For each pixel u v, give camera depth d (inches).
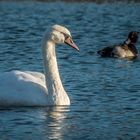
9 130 690.8
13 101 787.4
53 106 786.2
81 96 847.1
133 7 2087.8
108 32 1544.0
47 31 802.8
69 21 1752.0
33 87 792.3
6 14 1891.0
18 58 1131.9
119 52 1262.3
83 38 1439.5
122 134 679.7
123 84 927.0
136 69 1079.0
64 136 670.5
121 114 757.3
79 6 2107.5
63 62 1116.5
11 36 1423.5
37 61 1107.9
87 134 677.9
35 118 735.1
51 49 800.3
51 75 793.6
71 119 733.3
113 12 1966.0
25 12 1943.9
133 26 1673.2
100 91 876.6
